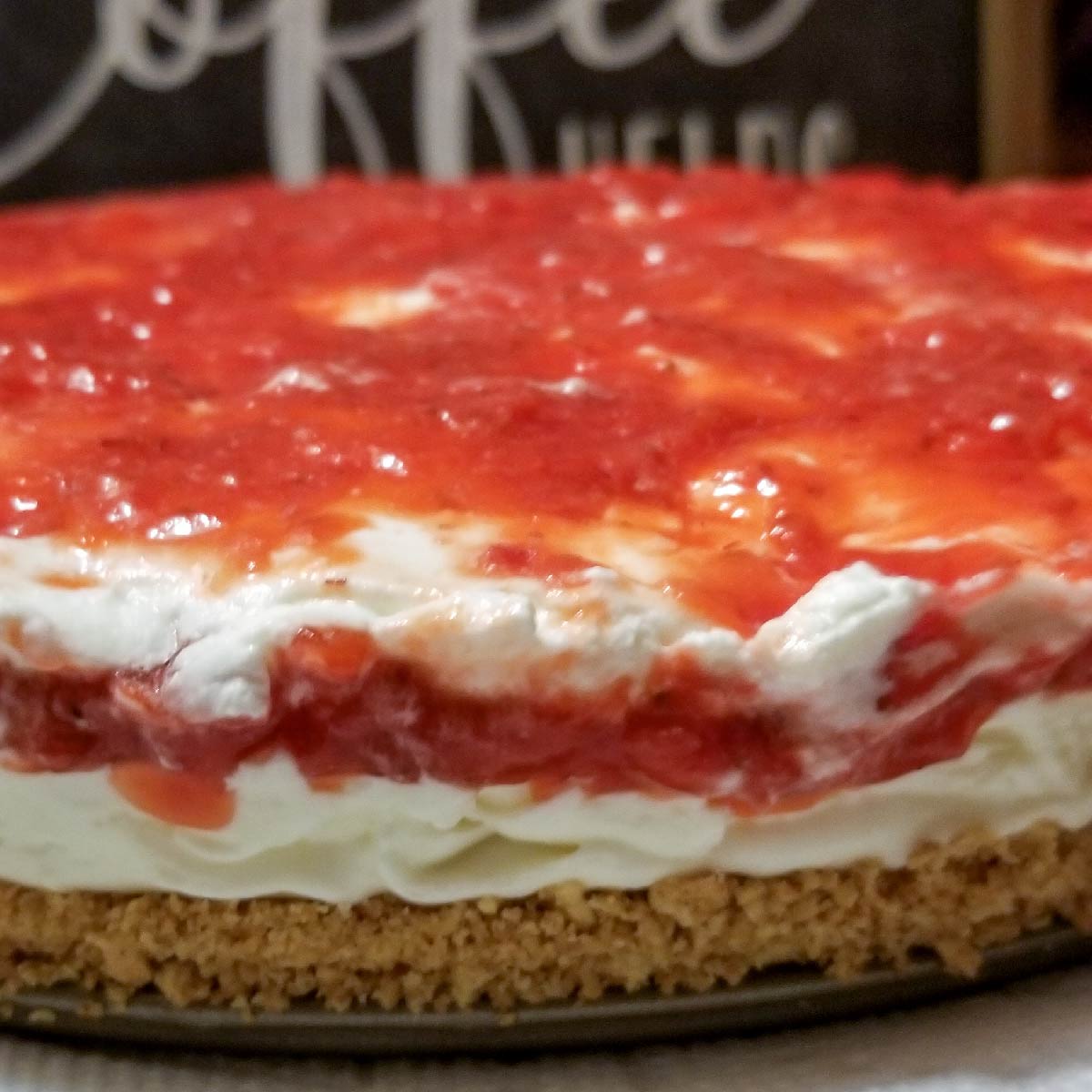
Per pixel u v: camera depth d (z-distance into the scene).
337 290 0.46
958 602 0.28
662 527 0.30
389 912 0.31
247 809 0.29
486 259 0.47
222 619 0.28
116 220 0.56
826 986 0.31
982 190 0.56
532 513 0.30
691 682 0.27
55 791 0.30
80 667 0.28
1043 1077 0.28
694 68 0.71
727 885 0.30
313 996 0.31
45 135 0.74
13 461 0.32
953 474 0.32
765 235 0.49
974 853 0.31
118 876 0.31
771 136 0.71
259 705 0.27
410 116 0.73
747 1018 0.31
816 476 0.32
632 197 0.54
